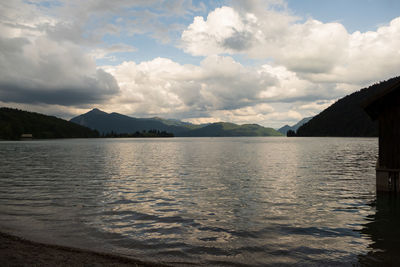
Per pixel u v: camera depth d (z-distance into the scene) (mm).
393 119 18625
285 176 28125
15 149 92938
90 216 13977
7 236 11156
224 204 16438
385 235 11180
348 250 9703
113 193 19859
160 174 30297
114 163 43906
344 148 85938
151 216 13945
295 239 10750
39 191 20656
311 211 14820
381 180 19062
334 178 26547
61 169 35344
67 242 10555
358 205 16125
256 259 9000
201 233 11445
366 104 18812
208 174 30094
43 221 13141
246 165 39625
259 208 15500
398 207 15602
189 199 17828
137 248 9953
